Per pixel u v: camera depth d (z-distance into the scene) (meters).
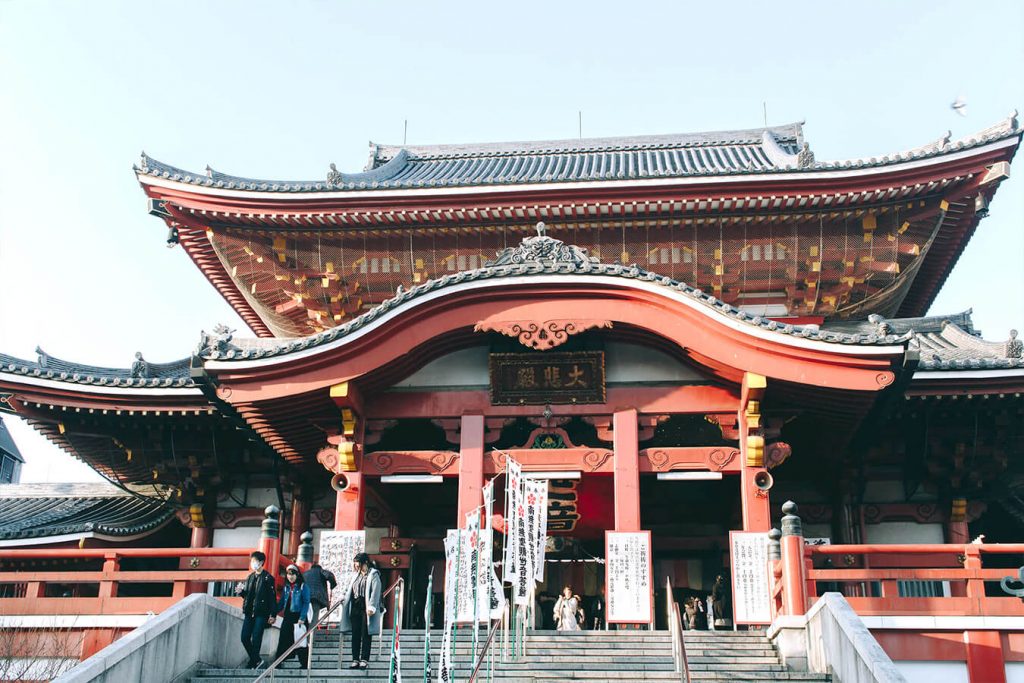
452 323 23.47
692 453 23.34
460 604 19.33
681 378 23.95
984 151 29.38
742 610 20.94
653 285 22.94
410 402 24.23
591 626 27.98
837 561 26.45
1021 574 17.28
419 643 20.02
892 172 29.62
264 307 34.94
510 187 30.58
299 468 27.41
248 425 24.56
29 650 19.84
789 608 18.72
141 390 25.98
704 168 38.72
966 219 32.25
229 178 32.03
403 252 32.75
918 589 26.44
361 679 17.48
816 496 27.78
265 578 19.09
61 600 20.66
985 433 25.47
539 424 24.03
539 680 16.94
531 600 20.50
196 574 20.88
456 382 24.38
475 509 23.08
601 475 24.08
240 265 33.84
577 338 24.00
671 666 17.84
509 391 24.05
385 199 31.11
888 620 18.30
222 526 29.00
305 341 23.05
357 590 18.53
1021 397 24.09
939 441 25.88
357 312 33.91
